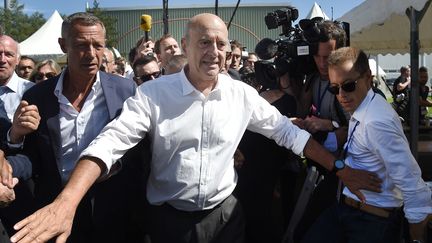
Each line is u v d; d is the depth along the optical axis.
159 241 2.50
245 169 2.88
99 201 2.59
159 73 4.23
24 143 2.58
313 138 2.66
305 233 2.79
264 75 3.08
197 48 2.21
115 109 2.59
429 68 19.02
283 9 3.15
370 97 2.41
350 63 2.37
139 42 5.70
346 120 2.82
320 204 2.84
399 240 2.51
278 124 2.54
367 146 2.40
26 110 2.39
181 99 2.28
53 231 1.87
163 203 2.45
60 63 11.40
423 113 8.31
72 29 2.49
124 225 2.71
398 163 2.29
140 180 2.66
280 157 2.94
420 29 5.72
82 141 2.58
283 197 3.08
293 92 3.05
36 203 2.63
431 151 3.88
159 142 2.32
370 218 2.46
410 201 2.30
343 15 4.62
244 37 20.16
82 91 2.61
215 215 2.45
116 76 2.74
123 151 2.27
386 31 6.28
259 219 2.93
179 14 20.86
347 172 2.44
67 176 2.57
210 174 2.34
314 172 2.67
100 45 2.55
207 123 2.30
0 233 2.26
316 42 2.78
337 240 2.60
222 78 2.40
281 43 3.01
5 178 2.19
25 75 5.78
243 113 2.42
